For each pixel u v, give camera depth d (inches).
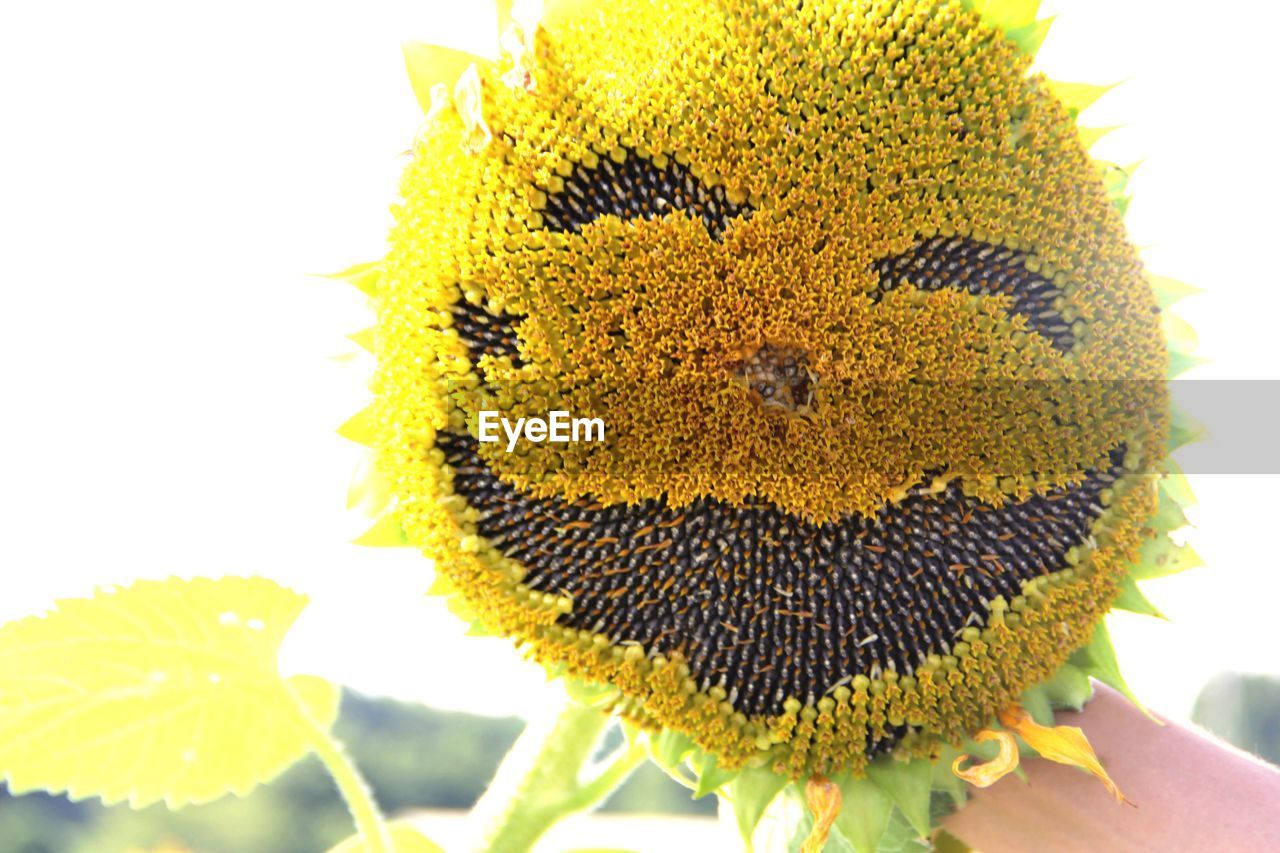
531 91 19.5
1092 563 20.4
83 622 21.7
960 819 21.8
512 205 19.7
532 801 22.8
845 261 19.4
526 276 19.7
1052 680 21.5
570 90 19.4
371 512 21.8
